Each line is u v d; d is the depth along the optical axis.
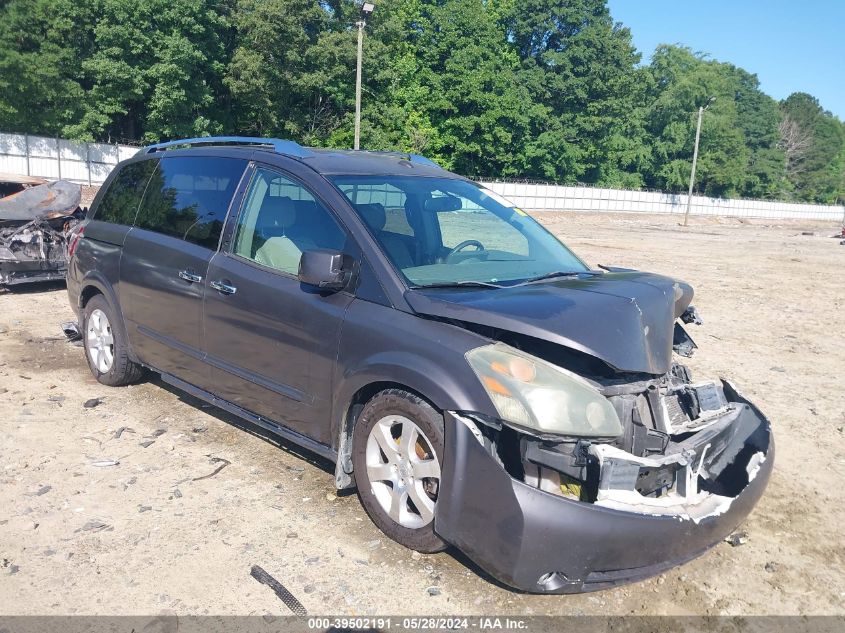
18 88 36.62
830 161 113.94
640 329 3.37
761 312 11.58
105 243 5.60
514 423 3.06
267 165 4.51
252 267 4.31
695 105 75.44
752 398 6.59
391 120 45.88
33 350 6.98
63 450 4.63
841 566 3.73
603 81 61.59
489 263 4.17
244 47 40.16
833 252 27.97
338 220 3.98
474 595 3.28
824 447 5.41
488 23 54.16
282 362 4.07
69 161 39.28
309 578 3.34
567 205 61.56
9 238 9.68
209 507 3.96
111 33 36.59
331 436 3.88
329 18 41.62
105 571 3.33
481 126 54.38
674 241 31.11
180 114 39.84
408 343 3.44
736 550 3.86
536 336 3.16
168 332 4.95
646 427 3.39
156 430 5.01
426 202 4.42
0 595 3.12
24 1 36.00
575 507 2.96
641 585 3.47
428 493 3.47
